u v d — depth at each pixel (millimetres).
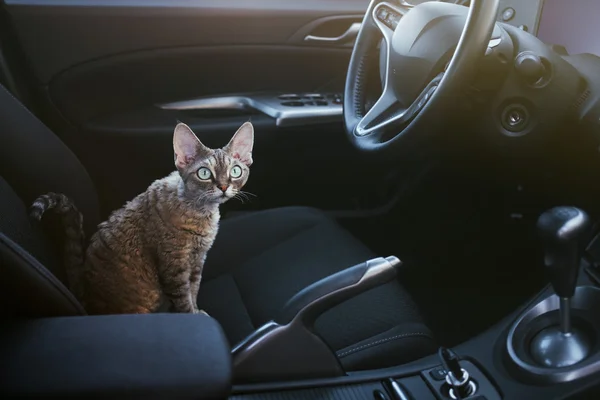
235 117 2201
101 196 2158
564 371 1213
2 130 1300
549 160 1668
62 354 821
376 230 2188
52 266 1255
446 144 1820
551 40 1666
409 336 1353
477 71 1454
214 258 1690
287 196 2314
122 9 2047
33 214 1181
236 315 1482
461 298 1841
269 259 1654
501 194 1966
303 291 1230
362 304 1439
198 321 916
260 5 2180
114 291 1522
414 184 2111
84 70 2088
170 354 835
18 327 880
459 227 2053
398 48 1605
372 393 1209
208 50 2207
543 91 1485
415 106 1519
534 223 1931
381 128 1581
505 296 1812
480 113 1573
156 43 2148
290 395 1180
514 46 1515
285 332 1202
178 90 2248
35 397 767
